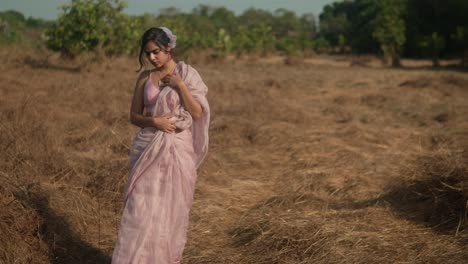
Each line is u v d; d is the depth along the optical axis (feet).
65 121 24.04
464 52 94.43
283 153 22.00
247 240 12.70
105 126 23.80
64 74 48.03
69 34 56.80
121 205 14.34
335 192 16.74
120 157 18.26
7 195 12.18
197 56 91.35
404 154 21.85
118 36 61.05
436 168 15.76
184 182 9.60
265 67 87.56
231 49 108.37
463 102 37.99
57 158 16.67
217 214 14.56
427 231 13.00
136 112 9.80
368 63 108.06
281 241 12.12
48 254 11.21
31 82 37.65
